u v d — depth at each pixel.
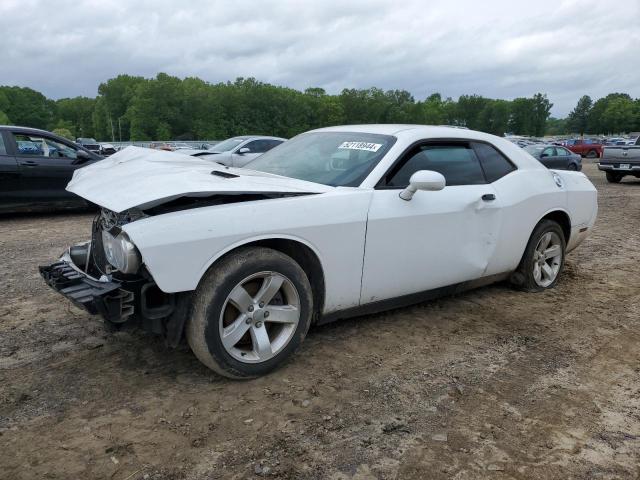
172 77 106.25
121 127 127.62
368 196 3.48
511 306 4.61
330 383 3.17
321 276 3.38
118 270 2.93
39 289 4.82
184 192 2.81
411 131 4.00
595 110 153.25
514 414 2.92
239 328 3.04
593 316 4.45
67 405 2.87
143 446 2.53
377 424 2.77
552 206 4.82
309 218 3.20
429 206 3.76
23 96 136.88
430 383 3.22
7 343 3.63
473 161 4.28
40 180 8.95
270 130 111.12
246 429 2.69
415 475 2.40
